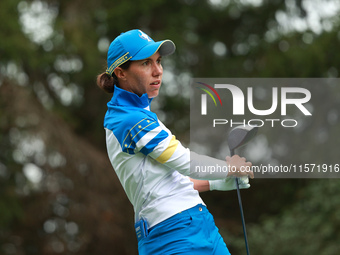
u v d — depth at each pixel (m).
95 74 38.03
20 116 34.78
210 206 41.00
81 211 37.19
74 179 36.50
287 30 39.59
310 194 33.19
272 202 39.22
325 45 37.38
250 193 40.41
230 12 41.72
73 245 38.16
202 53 42.34
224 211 40.97
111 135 9.71
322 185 32.16
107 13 39.25
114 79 10.11
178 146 9.43
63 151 35.72
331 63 37.72
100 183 36.91
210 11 41.78
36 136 35.00
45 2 39.03
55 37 37.25
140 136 9.38
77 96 40.53
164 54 10.05
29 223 37.91
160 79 9.95
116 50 9.81
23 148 35.81
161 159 9.37
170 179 9.58
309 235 30.70
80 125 41.28
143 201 9.60
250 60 41.44
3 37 34.97
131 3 39.41
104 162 37.06
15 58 35.16
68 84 38.66
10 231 38.19
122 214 38.03
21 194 37.31
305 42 38.00
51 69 38.25
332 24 37.84
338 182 31.53
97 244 38.03
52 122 36.06
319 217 31.16
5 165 36.75
